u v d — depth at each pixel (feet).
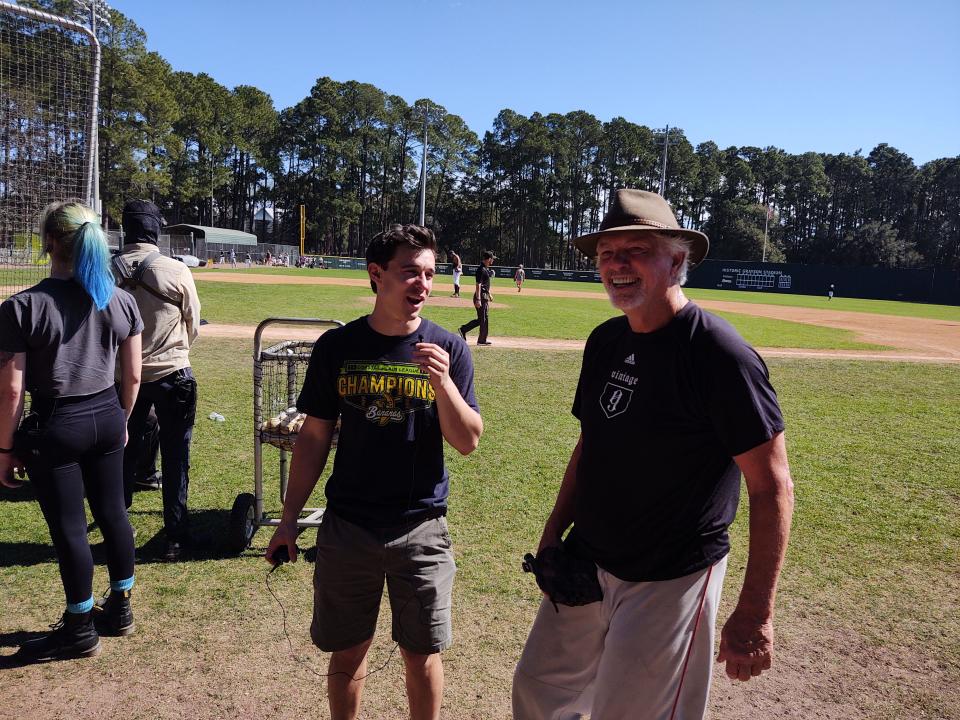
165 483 13.19
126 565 10.41
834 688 10.01
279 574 12.70
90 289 9.23
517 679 7.60
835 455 22.06
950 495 18.42
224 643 10.45
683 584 6.47
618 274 6.49
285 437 13.15
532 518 15.83
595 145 326.65
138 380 10.48
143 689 9.32
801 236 360.69
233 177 305.94
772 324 75.82
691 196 333.42
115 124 191.52
